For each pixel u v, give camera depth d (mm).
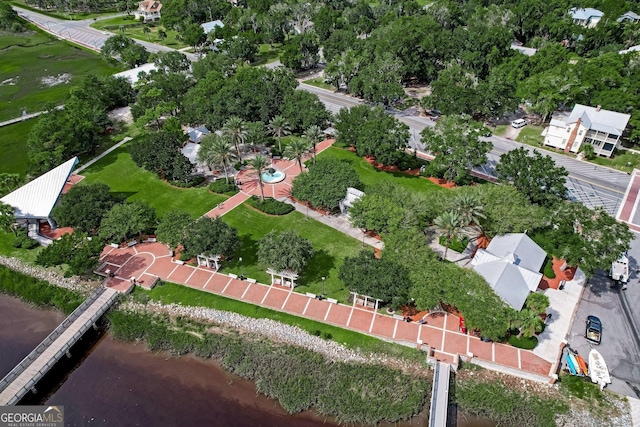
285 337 73375
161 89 142000
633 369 67188
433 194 92625
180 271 86562
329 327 74438
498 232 85062
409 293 71125
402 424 62688
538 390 65125
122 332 76188
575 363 66375
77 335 73500
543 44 192000
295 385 66688
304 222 98812
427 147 110938
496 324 65500
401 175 114938
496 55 161875
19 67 197000
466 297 68000
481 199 87500
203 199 107312
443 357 68812
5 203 95125
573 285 81250
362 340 72312
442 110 135375
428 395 65312
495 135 135250
